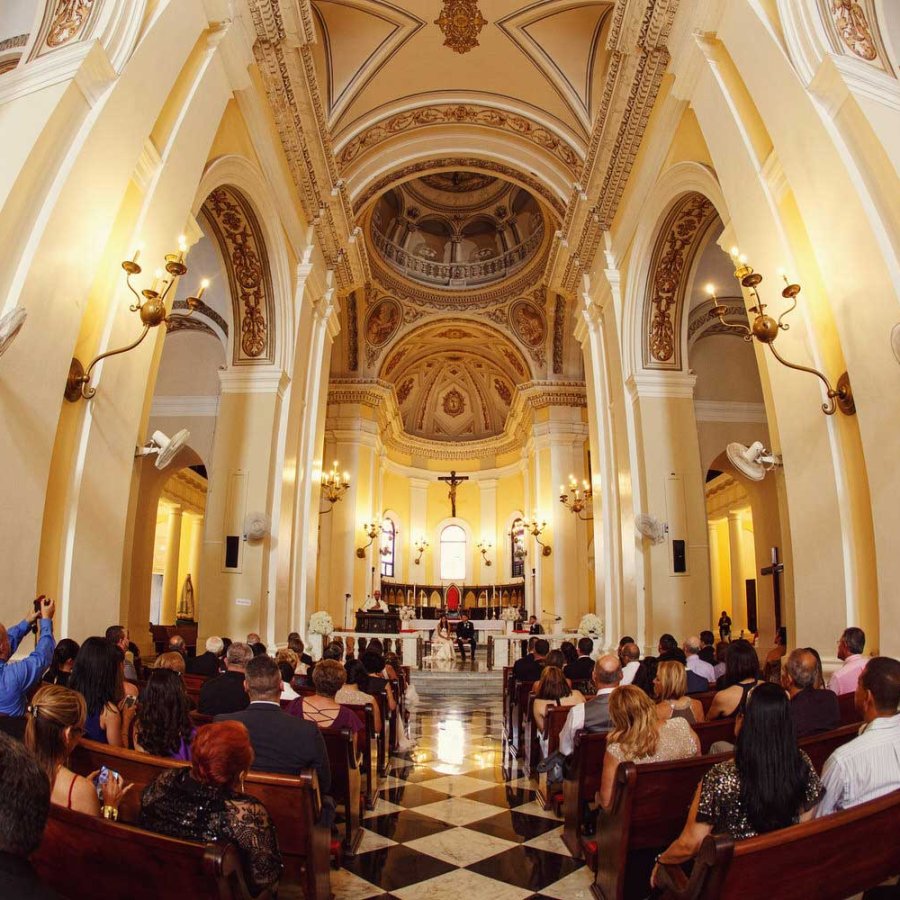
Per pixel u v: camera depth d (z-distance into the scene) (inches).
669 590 348.2
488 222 844.6
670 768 118.1
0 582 147.1
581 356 819.4
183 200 227.3
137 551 506.0
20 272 153.6
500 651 579.2
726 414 497.7
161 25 196.4
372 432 839.1
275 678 130.0
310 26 303.4
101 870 74.6
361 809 193.5
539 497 807.7
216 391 487.8
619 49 309.3
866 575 185.5
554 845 168.1
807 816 99.3
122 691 134.8
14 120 165.2
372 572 839.7
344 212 450.3
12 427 149.9
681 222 348.5
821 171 187.9
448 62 445.4
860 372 177.2
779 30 203.3
